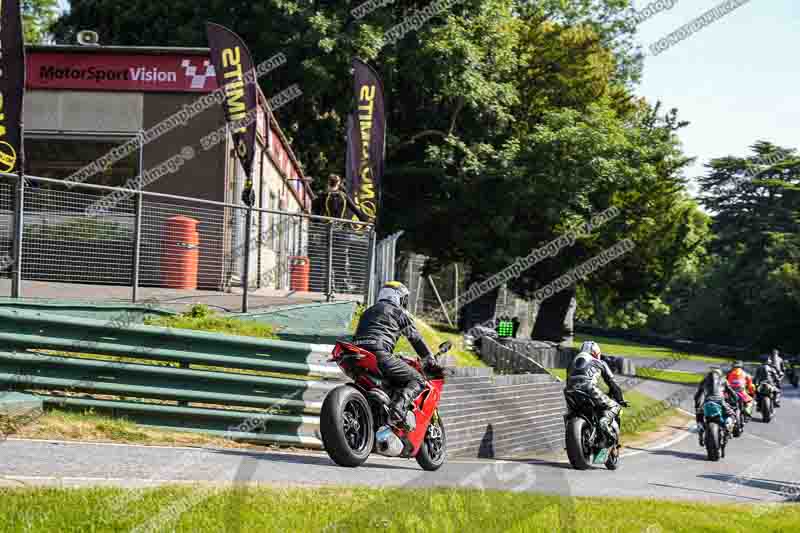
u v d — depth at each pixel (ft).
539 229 305.73
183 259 117.39
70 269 104.37
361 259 149.59
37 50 170.60
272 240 148.66
